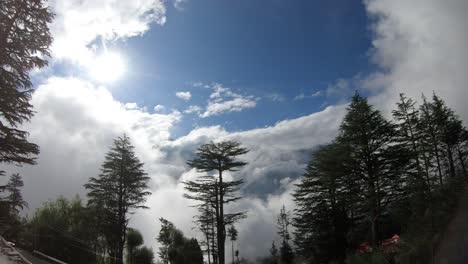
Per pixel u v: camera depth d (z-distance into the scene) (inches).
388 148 1180.5
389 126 1184.2
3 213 734.5
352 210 1296.8
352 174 1215.6
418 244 551.2
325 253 1385.3
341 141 1238.3
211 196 1509.6
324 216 1448.1
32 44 707.4
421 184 866.1
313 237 1485.0
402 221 946.7
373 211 1138.7
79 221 1350.9
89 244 1295.5
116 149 1542.8
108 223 1445.6
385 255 818.2
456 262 268.5
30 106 702.5
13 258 636.1
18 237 1065.5
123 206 1496.1
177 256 1770.4
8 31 681.0
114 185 1504.7
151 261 1571.1
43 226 1152.2
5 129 673.6
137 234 1579.7
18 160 701.3
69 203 1461.6
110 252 1438.2
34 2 706.2
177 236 1892.2
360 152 1165.7
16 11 703.1
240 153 1505.9
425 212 614.2
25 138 713.6
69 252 1182.3
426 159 1483.8
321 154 1354.6
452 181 519.8
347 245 1349.7
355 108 1215.6
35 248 1023.0
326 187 1427.2
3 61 672.4
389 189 1118.4
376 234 1103.6
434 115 1664.6
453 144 1572.3
